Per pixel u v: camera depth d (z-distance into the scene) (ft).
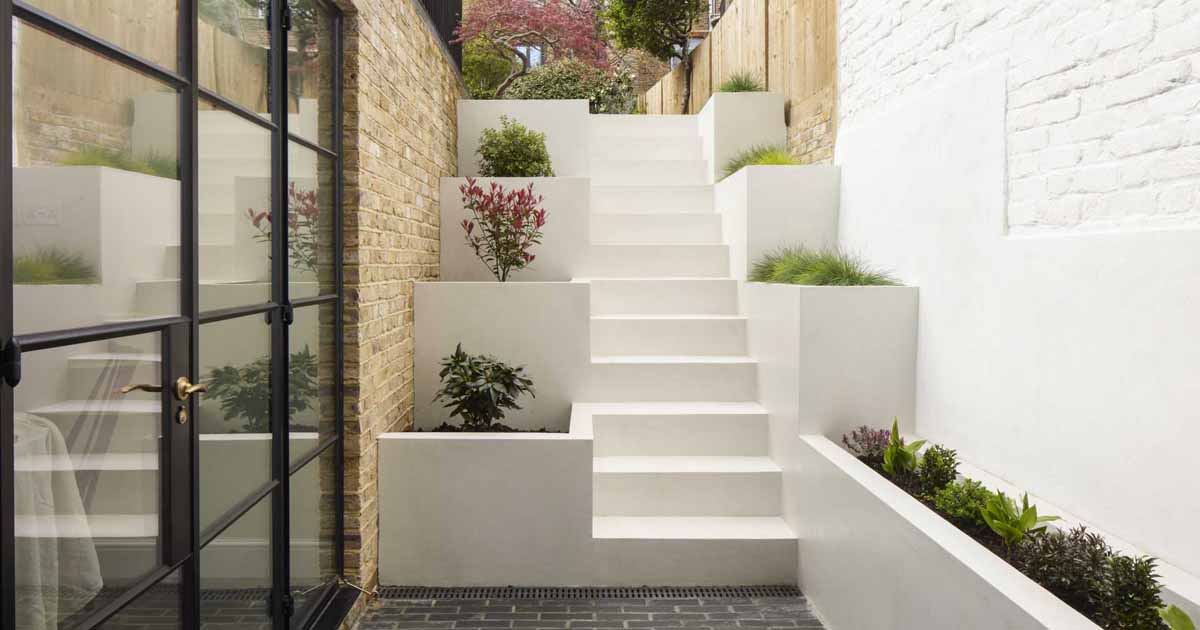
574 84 28.66
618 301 18.93
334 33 10.79
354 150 11.01
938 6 13.12
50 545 4.84
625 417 15.16
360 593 11.08
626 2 35.35
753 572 13.00
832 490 11.29
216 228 7.18
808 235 17.84
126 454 5.69
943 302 12.70
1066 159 9.80
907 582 8.80
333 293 10.86
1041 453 10.18
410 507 12.76
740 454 15.23
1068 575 7.46
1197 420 7.65
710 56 31.27
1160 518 8.13
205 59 6.98
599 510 14.01
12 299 4.44
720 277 19.90
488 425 14.10
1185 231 7.79
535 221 16.75
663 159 24.59
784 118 22.35
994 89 11.26
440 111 17.71
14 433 4.49
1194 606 7.08
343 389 11.25
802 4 20.63
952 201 12.42
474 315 15.60
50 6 4.79
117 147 5.56
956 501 9.50
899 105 14.52
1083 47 9.46
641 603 12.30
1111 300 8.84
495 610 12.00
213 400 7.14
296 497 9.48
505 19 29.71
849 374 13.39
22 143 4.53
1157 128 8.32
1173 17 8.07
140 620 5.89
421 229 15.81
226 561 7.47
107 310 5.42
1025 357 10.50
